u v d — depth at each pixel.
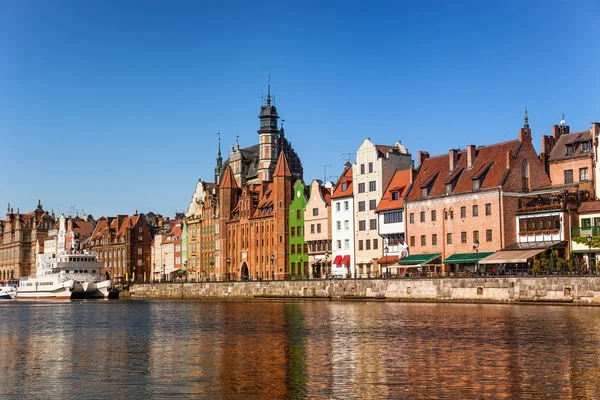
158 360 54.44
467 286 105.31
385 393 41.28
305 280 140.62
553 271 97.25
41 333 78.56
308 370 48.66
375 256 144.38
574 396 39.88
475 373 46.25
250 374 47.59
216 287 166.75
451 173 128.50
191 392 42.53
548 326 69.19
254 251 183.88
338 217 154.12
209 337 69.75
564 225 106.44
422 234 130.25
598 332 64.12
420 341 61.53
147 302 160.12
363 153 148.12
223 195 197.75
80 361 54.72
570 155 116.50
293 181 176.38
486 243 117.31
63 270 195.00
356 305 113.06
